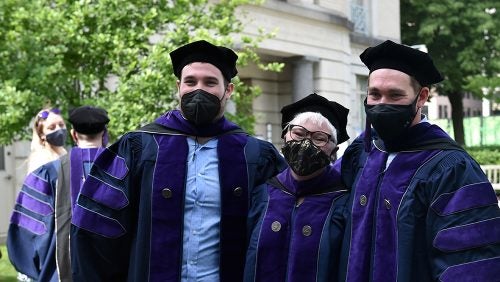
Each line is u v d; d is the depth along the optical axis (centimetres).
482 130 3184
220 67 310
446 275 243
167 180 301
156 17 654
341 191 296
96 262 310
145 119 586
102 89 647
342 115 321
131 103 592
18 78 613
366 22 1680
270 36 771
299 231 289
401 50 261
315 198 296
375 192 265
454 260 243
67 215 388
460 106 2483
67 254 383
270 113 1424
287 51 1314
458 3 2011
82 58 642
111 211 305
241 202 308
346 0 1538
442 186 250
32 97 600
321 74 1414
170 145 309
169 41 645
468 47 2088
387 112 260
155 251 296
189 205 302
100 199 307
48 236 393
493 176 1123
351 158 297
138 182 309
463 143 2470
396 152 269
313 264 282
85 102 607
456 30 2100
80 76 621
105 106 598
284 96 1432
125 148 314
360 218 269
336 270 283
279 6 1273
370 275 259
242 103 737
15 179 890
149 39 731
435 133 266
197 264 299
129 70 604
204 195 303
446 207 247
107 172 312
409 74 262
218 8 719
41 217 398
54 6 688
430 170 255
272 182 311
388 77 262
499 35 2045
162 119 322
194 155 309
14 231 409
